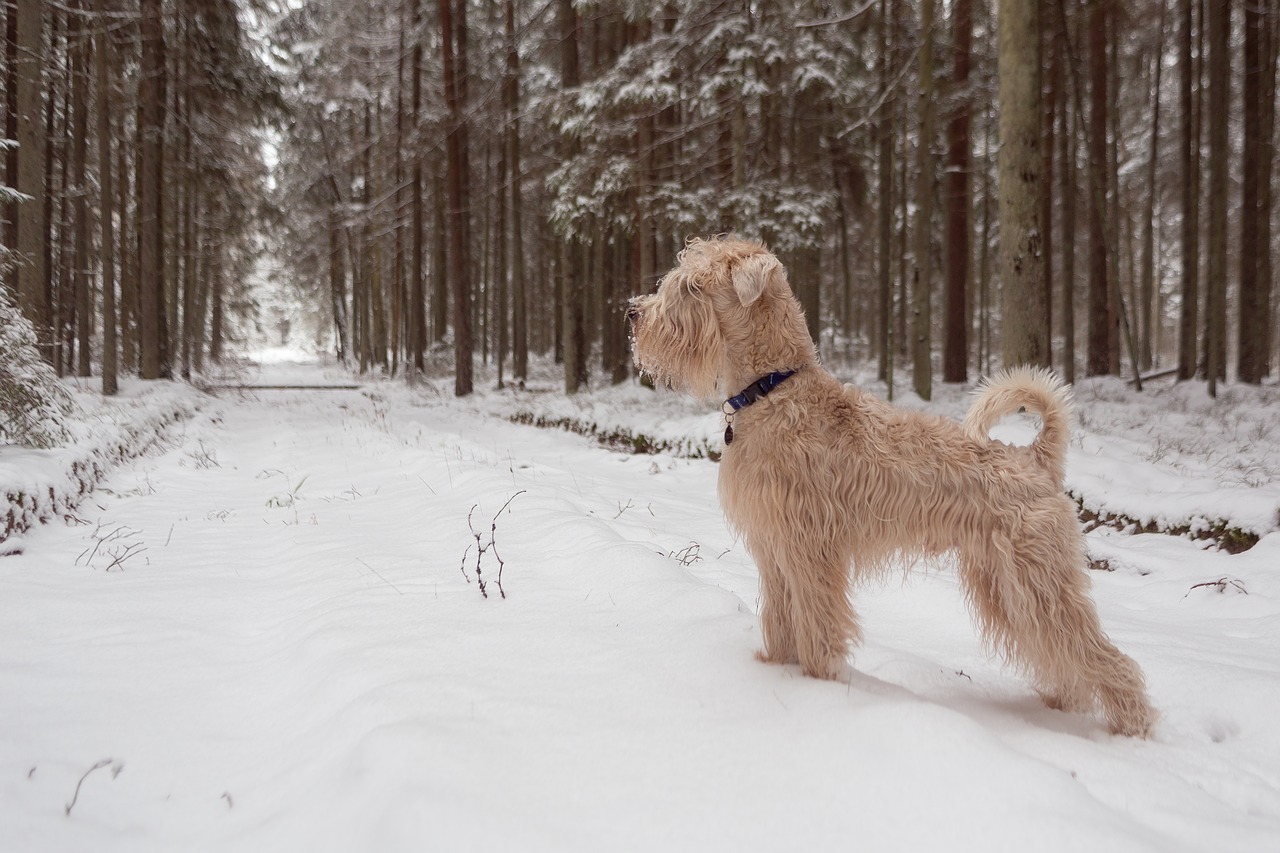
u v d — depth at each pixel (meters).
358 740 2.30
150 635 3.59
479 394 23.42
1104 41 17.97
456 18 22.88
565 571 4.42
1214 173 14.95
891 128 18.03
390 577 4.41
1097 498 7.00
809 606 2.79
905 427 2.80
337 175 34.94
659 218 16.69
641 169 16.39
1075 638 2.66
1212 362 15.07
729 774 2.11
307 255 38.22
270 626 3.83
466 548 5.05
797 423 2.83
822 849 1.78
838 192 20.91
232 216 24.86
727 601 3.63
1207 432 11.34
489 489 6.77
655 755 2.21
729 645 3.12
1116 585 5.31
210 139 22.19
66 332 20.00
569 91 17.02
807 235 15.99
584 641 3.23
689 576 4.14
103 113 15.86
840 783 2.04
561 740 2.28
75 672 3.14
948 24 16.28
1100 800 2.07
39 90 12.11
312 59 30.31
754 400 2.93
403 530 5.82
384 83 28.62
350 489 7.85
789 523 2.79
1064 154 18.56
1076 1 15.27
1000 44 9.74
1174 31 20.23
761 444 2.85
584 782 2.04
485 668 2.91
